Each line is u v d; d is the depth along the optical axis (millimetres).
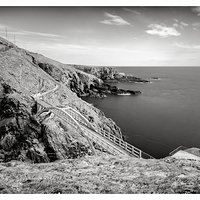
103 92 142250
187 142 60719
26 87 60781
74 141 38531
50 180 17375
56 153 36344
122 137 64375
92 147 37344
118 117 87000
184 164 21359
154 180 16891
